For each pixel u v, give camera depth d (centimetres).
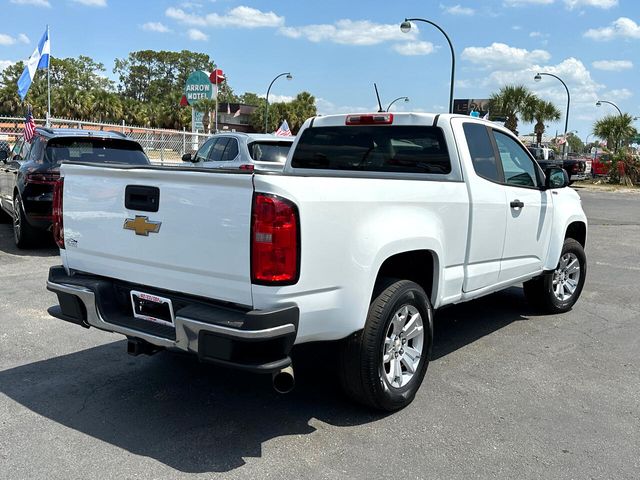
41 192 846
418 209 389
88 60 9938
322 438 348
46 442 335
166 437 345
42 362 455
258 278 298
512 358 495
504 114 4238
